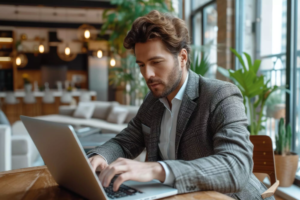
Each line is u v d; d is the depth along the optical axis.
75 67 11.55
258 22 3.35
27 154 3.09
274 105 3.06
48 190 0.90
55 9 9.01
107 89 11.52
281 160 2.41
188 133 1.04
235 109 0.96
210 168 0.81
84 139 3.29
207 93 1.03
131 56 5.06
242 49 3.70
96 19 10.17
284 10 2.91
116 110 5.34
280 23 2.97
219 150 0.88
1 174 1.08
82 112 5.94
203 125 1.01
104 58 11.32
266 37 3.22
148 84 0.96
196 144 1.02
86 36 7.62
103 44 11.41
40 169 1.14
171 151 1.13
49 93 9.00
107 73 11.44
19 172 1.11
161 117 1.17
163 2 4.68
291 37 2.69
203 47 3.76
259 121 2.65
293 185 2.51
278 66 3.03
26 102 8.88
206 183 0.80
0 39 10.73
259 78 2.41
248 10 3.54
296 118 2.74
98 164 1.01
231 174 0.81
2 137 2.71
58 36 11.34
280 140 2.48
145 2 4.67
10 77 11.03
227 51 3.81
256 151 1.31
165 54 0.92
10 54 10.73
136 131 1.28
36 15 9.65
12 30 10.62
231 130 0.90
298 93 2.71
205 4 4.59
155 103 1.19
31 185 0.95
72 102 7.30
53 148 0.81
